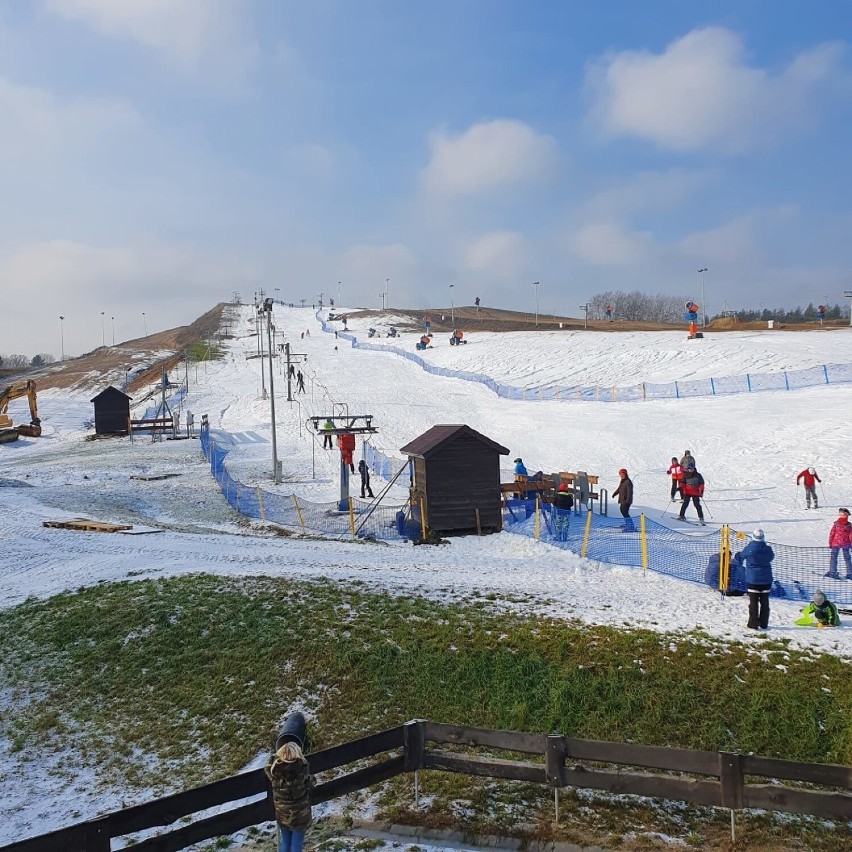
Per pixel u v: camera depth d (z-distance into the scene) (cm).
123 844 1096
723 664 1377
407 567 2153
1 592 2142
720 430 4088
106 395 6019
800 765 888
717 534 2509
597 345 7644
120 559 2347
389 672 1446
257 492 3478
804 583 1925
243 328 14800
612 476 3603
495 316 18125
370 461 4172
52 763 1344
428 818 1020
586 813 1034
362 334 12219
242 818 914
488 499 2723
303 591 1833
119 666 1617
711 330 8944
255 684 1477
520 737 988
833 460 3394
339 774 1193
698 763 917
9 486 3859
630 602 1745
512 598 1769
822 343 6444
